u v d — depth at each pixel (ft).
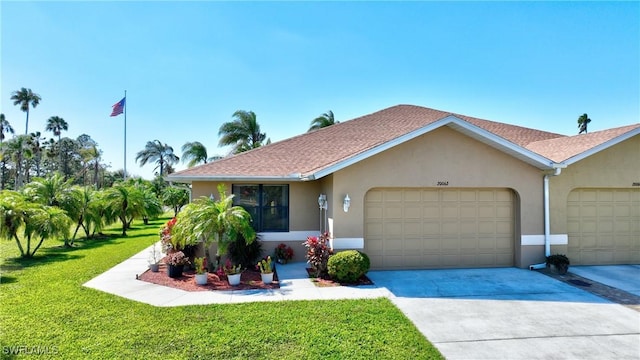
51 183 65.05
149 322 23.67
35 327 22.80
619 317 25.29
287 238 44.96
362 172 38.65
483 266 41.42
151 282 34.63
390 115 62.90
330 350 19.62
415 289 32.30
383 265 40.29
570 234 42.29
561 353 19.80
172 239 37.86
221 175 42.50
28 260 47.14
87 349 19.62
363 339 21.13
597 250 42.65
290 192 45.34
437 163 39.73
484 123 61.52
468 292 31.40
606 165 42.11
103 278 36.29
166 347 19.90
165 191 139.33
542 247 40.88
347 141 53.83
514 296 30.27
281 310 26.20
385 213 40.42
